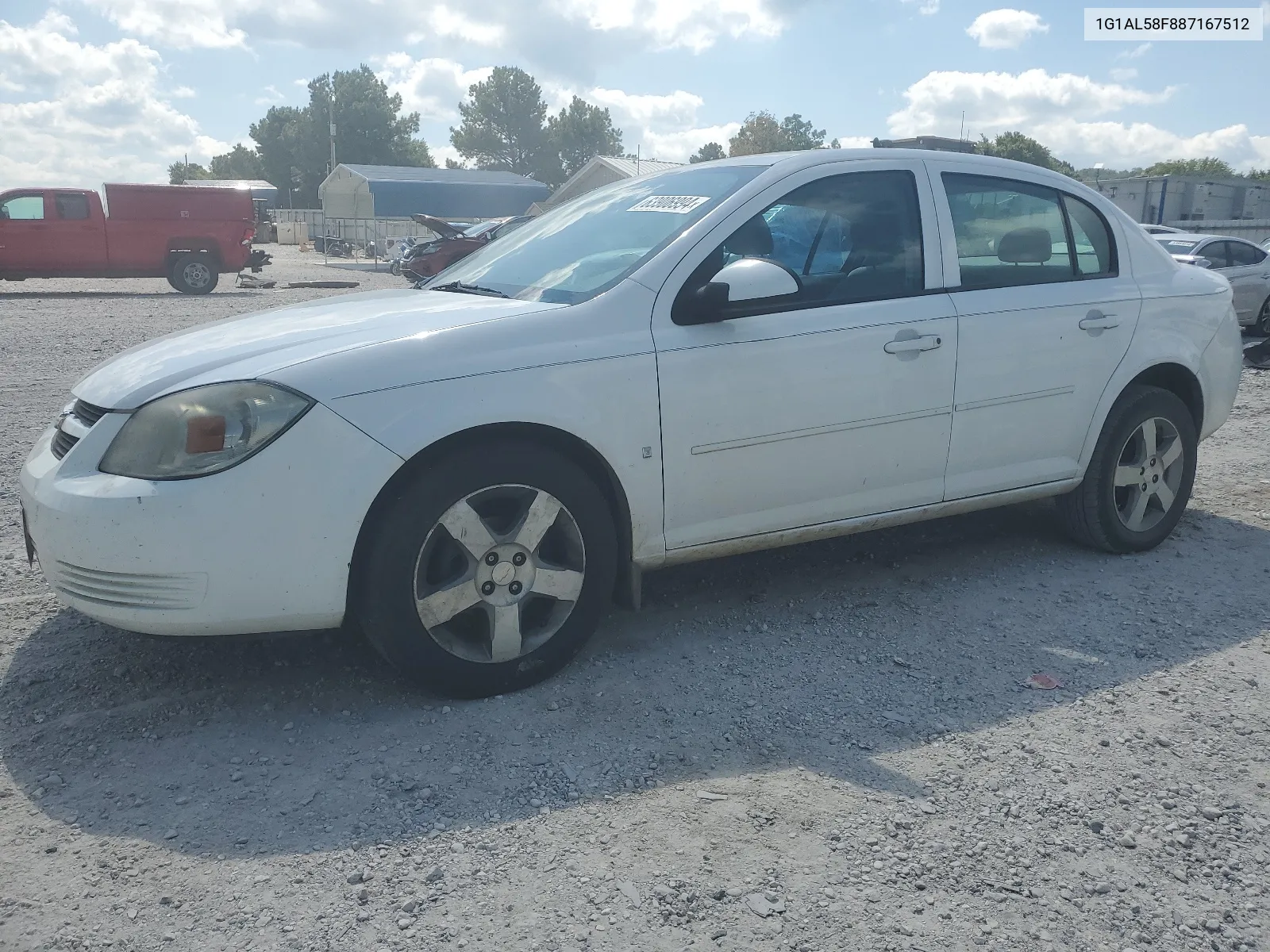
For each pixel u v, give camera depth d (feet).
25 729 10.09
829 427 12.37
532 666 10.95
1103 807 8.97
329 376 9.80
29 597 13.37
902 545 15.96
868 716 10.57
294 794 9.00
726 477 11.82
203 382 9.80
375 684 11.14
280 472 9.53
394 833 8.45
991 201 14.10
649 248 11.94
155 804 8.83
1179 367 15.60
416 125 368.48
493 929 7.31
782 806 8.88
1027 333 13.79
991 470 13.94
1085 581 14.51
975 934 7.36
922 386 12.96
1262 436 24.40
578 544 11.01
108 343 39.24
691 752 9.80
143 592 9.57
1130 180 124.57
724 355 11.57
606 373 10.88
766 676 11.48
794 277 11.44
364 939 7.21
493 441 10.40
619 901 7.61
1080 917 7.57
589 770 9.43
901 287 13.03
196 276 70.85
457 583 10.38
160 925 7.32
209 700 10.73
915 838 8.47
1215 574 14.82
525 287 12.30
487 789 9.12
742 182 12.61
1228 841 8.52
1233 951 7.28
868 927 7.40
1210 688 11.27
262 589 9.64
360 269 110.73
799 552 15.58
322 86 356.59
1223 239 46.73
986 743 10.05
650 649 12.15
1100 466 14.96
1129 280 15.16
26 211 66.95
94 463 9.88
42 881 7.77
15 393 27.86
